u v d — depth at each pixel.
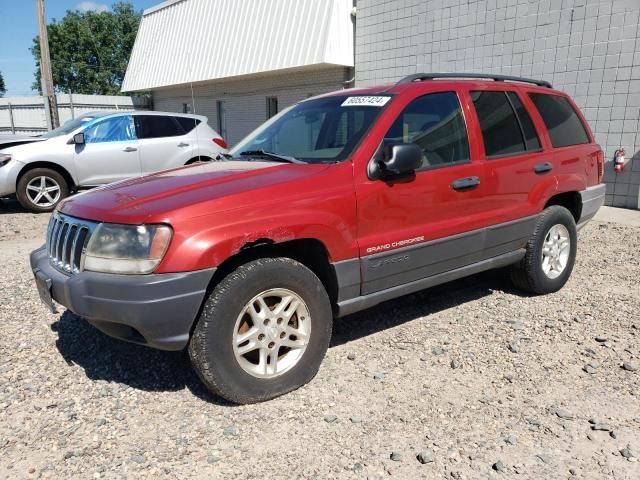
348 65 14.09
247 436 2.91
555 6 9.69
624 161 9.19
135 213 2.97
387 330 4.27
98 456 2.75
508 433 2.92
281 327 3.25
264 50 15.89
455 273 4.18
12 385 3.45
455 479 2.57
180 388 3.41
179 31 20.97
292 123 4.38
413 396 3.29
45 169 9.60
